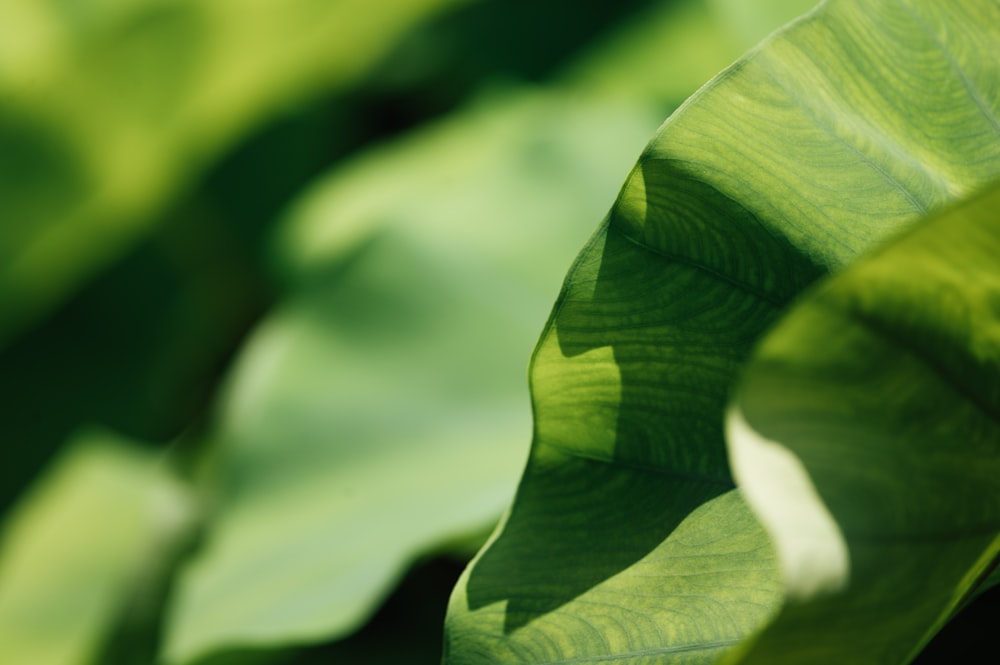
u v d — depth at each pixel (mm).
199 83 2359
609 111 1894
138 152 2432
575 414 998
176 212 2555
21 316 2566
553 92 2199
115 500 2111
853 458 844
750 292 980
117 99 2342
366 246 1820
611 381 993
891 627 857
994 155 976
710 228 979
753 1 1311
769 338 839
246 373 1763
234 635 1364
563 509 1003
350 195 2133
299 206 2293
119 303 2586
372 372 1729
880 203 973
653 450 995
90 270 2568
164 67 2316
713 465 989
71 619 1914
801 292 977
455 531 1330
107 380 2529
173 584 1635
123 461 2271
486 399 1656
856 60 983
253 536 1601
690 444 991
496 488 1429
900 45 985
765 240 978
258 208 2580
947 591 870
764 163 976
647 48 2150
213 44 2289
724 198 977
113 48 2238
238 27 2281
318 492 1618
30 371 2533
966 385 856
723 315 983
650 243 983
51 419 2496
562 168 1844
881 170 974
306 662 1533
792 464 834
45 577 1985
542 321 1706
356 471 1623
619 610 992
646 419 994
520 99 2203
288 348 1765
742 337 982
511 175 1861
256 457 1688
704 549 987
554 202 1813
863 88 981
